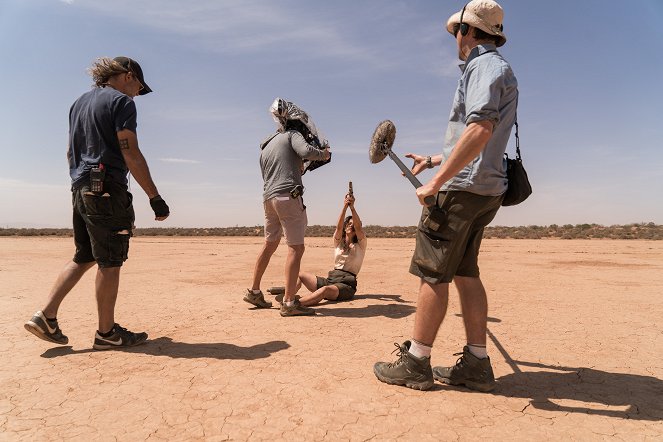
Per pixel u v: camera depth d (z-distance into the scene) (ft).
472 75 7.39
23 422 6.59
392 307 15.79
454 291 18.94
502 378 8.75
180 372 8.77
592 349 10.68
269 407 7.21
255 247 54.08
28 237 88.63
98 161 9.69
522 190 7.97
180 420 6.72
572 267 30.48
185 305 15.72
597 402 7.59
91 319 13.19
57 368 8.95
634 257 39.60
